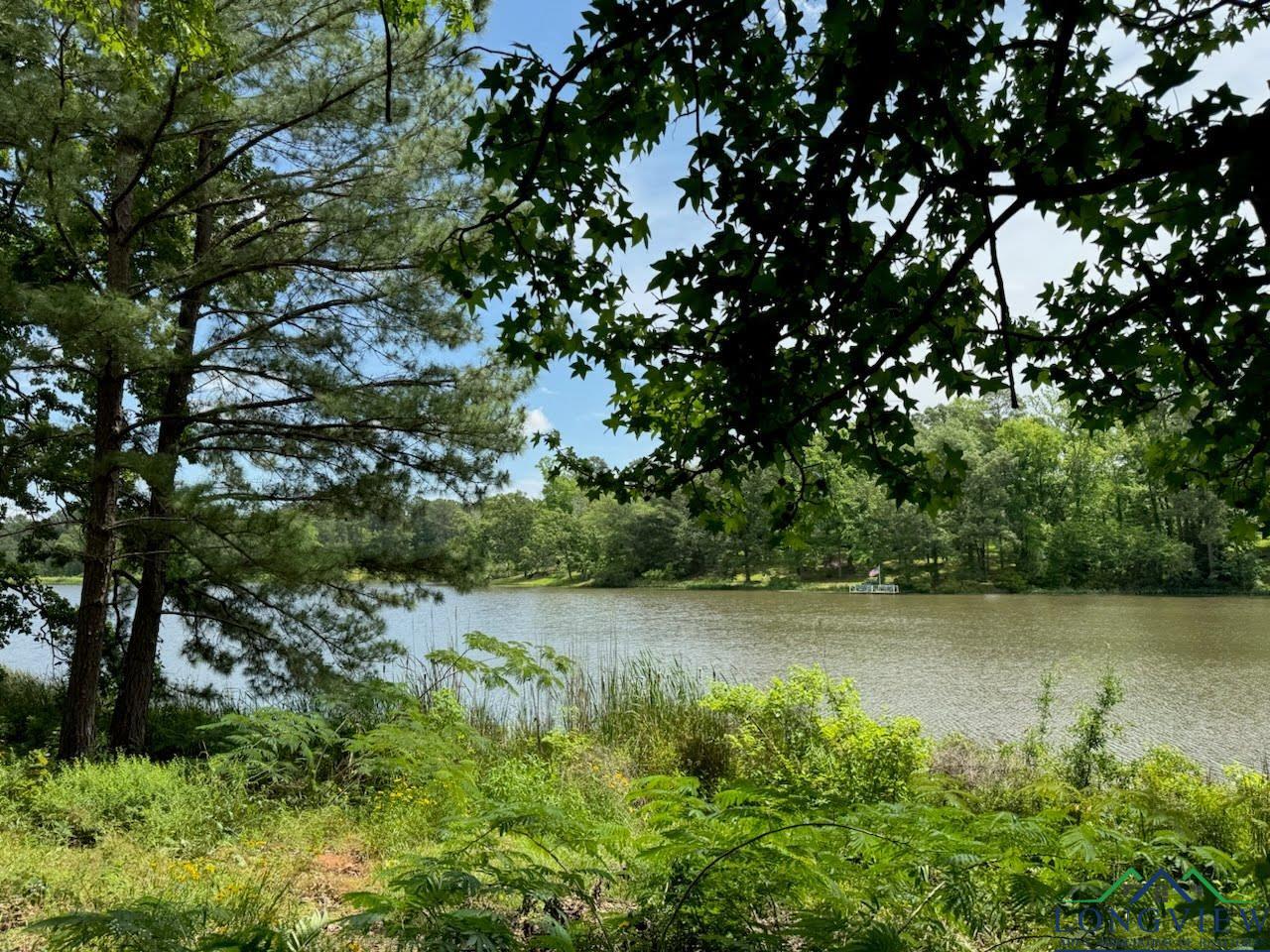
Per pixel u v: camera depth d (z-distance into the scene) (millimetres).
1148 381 2635
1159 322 2268
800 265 1844
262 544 7367
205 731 8602
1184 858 2742
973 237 2354
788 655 19234
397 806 5453
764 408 2254
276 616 8609
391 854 4555
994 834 2721
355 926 2328
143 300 7195
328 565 7676
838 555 58375
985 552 54625
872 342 2391
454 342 8516
